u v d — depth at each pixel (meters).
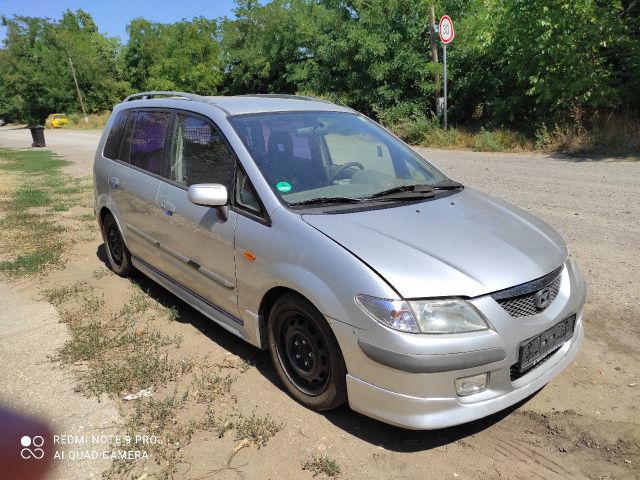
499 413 3.22
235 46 28.95
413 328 2.65
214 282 3.80
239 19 28.67
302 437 3.01
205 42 34.38
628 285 4.80
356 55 17.84
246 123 3.84
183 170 4.21
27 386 3.55
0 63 55.22
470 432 3.06
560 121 13.16
